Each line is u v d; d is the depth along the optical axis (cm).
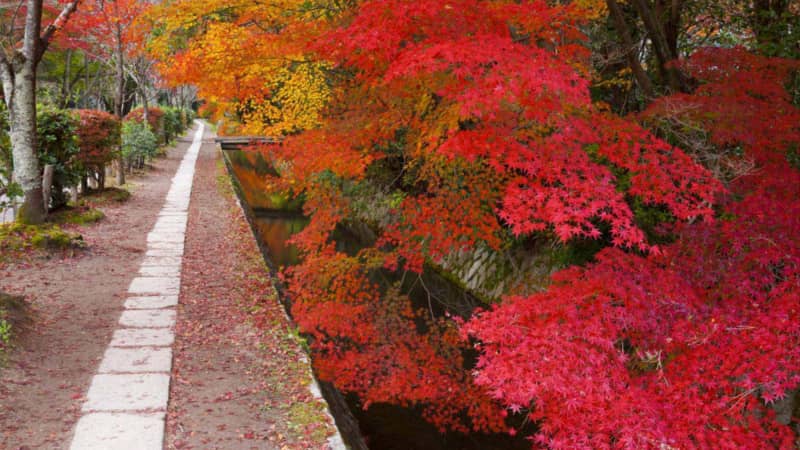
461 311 1039
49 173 1017
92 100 3272
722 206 555
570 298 465
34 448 370
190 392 465
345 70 1071
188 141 3719
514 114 545
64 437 386
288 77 1127
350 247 1462
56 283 728
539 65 451
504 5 618
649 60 953
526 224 456
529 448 636
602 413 382
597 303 450
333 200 1025
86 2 1648
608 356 432
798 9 823
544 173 473
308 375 510
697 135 561
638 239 442
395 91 758
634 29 950
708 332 409
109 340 560
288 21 958
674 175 464
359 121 879
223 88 1003
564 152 475
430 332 916
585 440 377
